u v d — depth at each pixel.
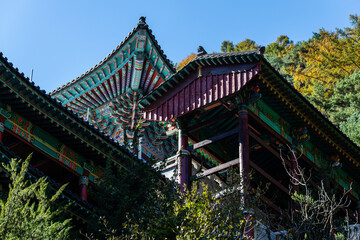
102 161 30.50
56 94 46.72
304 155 34.22
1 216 18.33
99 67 44.47
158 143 45.41
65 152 29.78
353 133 52.09
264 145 31.12
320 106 66.38
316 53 78.69
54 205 24.06
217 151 35.25
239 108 30.73
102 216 23.75
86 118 47.16
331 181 35.56
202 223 20.25
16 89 26.56
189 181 31.33
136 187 24.34
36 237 18.33
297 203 28.11
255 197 24.20
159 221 21.30
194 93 32.22
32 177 23.88
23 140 27.86
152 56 43.62
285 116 33.53
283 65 88.69
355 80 63.84
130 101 45.50
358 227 25.47
